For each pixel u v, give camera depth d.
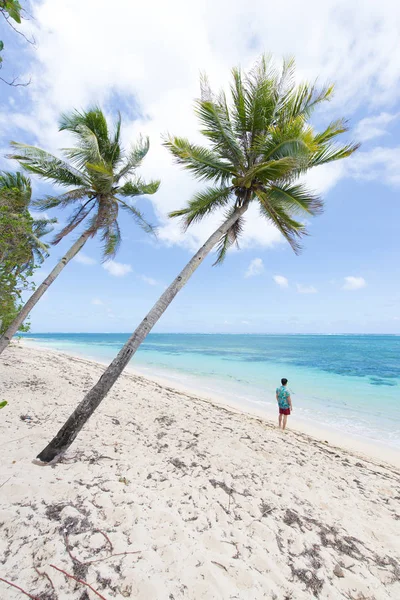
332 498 4.30
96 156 8.06
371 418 10.09
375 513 4.09
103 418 6.27
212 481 4.13
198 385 14.67
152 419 6.86
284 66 6.86
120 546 2.47
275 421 9.05
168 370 19.66
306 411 10.82
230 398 12.12
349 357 30.30
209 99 6.18
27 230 7.86
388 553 3.19
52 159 8.37
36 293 8.02
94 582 2.07
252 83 6.61
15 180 10.91
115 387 10.20
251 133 7.01
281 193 6.77
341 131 6.22
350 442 7.73
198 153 6.54
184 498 3.54
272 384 15.70
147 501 3.27
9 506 2.75
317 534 3.30
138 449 4.87
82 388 9.13
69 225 9.67
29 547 2.31
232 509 3.50
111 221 9.84
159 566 2.33
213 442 5.86
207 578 2.30
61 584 2.02
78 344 45.00
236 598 2.17
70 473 3.61
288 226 7.51
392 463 6.52
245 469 4.77
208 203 7.25
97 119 9.40
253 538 3.00
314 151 5.66
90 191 9.44
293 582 2.51
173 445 5.37
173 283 5.32
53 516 2.71
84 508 2.91
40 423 5.41
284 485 4.42
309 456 5.96
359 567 2.87
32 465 3.67
